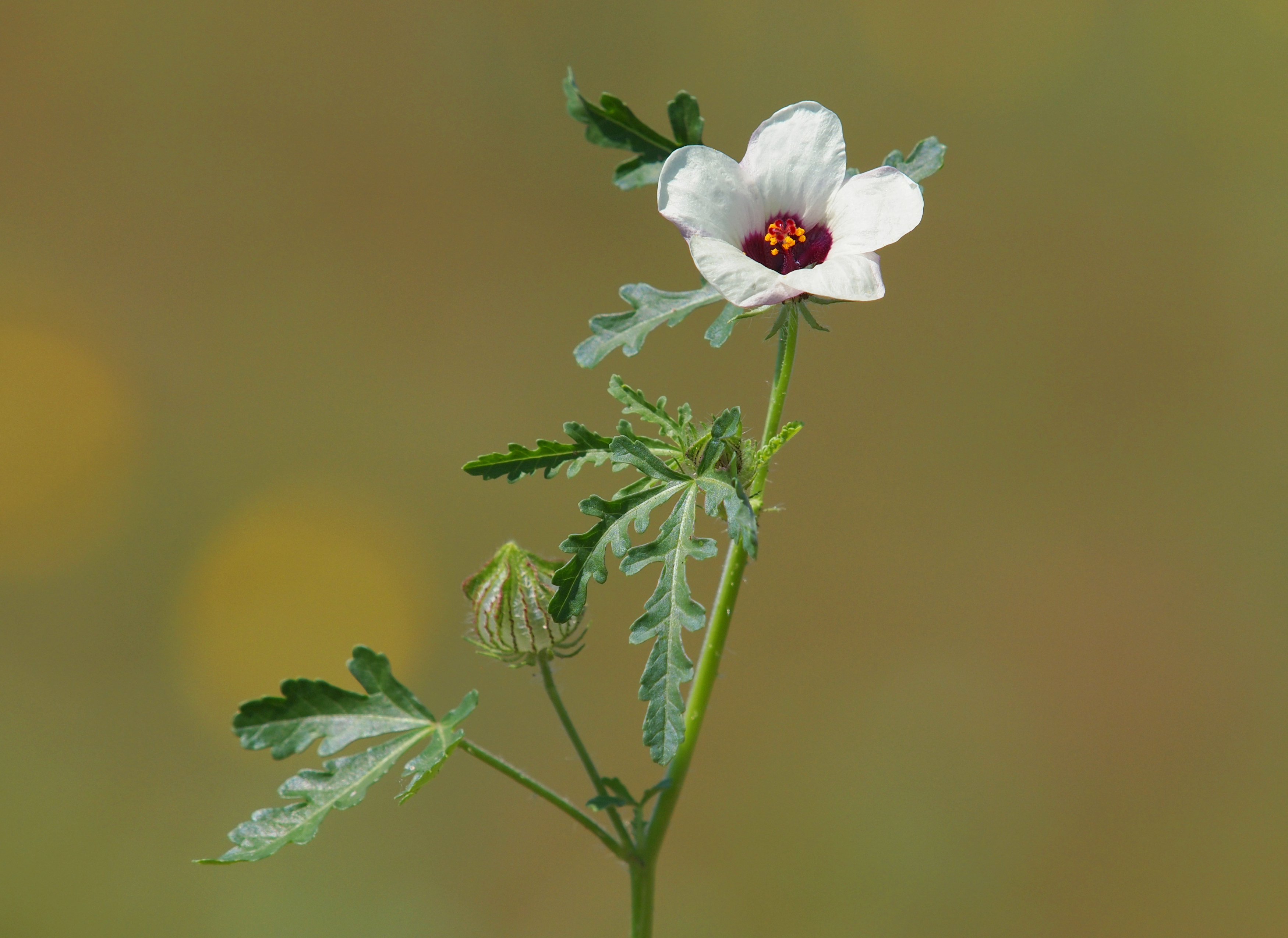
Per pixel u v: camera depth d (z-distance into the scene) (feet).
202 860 3.38
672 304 3.43
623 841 3.45
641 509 3.36
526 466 3.38
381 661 3.43
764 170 3.41
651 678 3.34
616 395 3.40
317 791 3.41
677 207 3.39
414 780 3.39
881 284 3.36
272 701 3.42
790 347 3.41
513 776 3.43
